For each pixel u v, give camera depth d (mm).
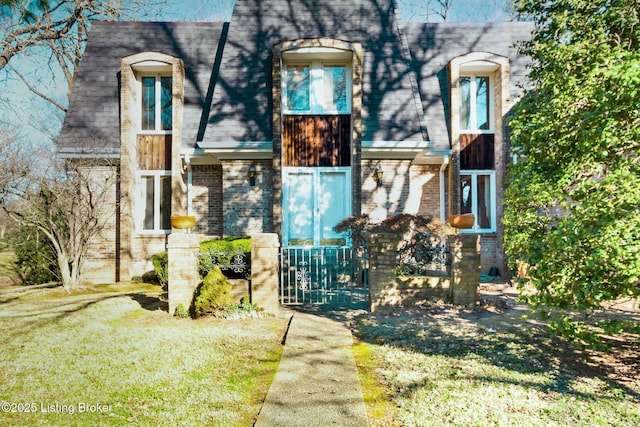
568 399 4188
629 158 4695
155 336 6609
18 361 5480
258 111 12844
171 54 14469
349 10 13992
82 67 14336
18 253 13602
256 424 3762
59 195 10945
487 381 4684
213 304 7773
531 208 5707
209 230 13852
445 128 13742
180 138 13398
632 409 3957
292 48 12438
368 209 12938
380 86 13203
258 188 12898
